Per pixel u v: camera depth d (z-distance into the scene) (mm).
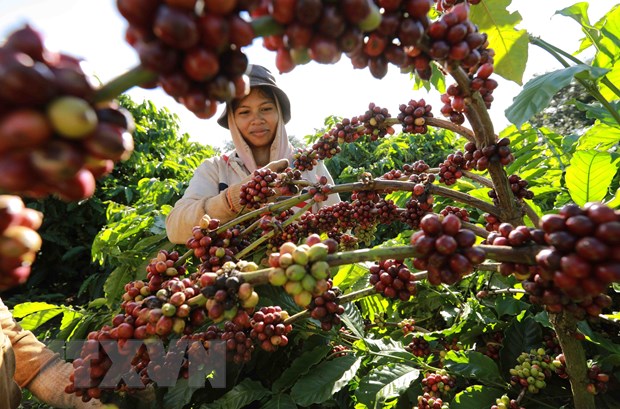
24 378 1862
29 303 2574
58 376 1823
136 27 494
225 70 565
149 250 3115
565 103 2178
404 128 1443
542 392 1525
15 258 514
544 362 1479
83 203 6953
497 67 1381
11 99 412
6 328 1941
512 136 2596
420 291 2346
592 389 1209
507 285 1898
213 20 492
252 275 874
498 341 1990
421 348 1945
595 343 1498
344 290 2311
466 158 1284
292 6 548
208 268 1376
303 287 801
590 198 1530
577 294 701
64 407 1735
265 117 2836
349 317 1900
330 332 1782
